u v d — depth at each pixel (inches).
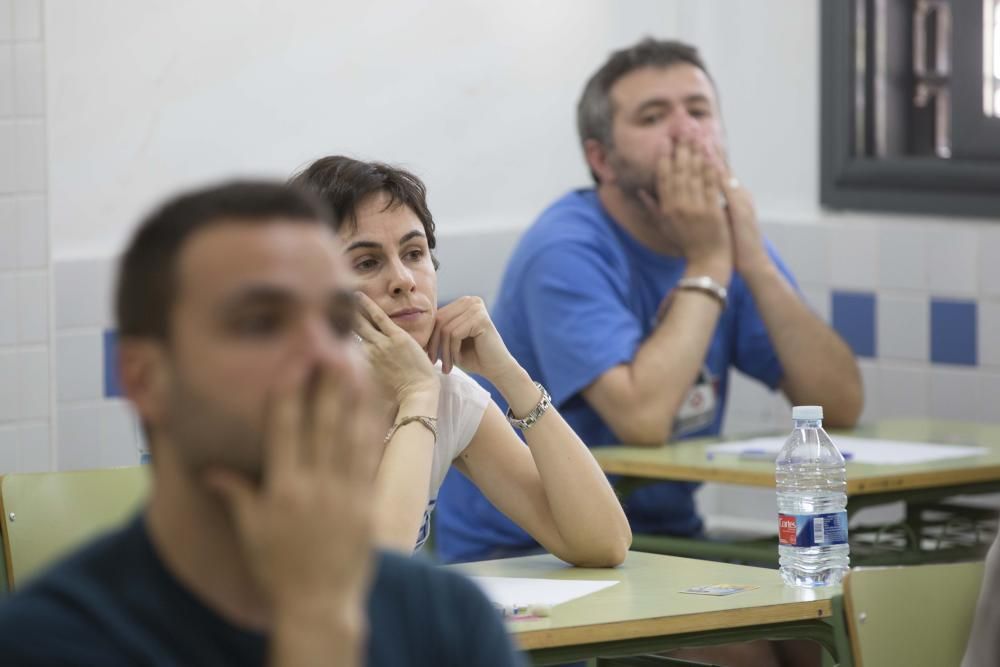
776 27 512.4
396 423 244.5
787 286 394.6
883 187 487.2
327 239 115.2
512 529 358.9
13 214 375.2
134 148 414.0
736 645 304.5
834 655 229.1
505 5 492.4
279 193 115.1
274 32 439.8
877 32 495.5
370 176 252.2
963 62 477.4
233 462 110.1
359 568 110.0
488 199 492.4
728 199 390.6
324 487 108.7
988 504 450.6
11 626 107.3
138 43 413.1
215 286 110.2
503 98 494.3
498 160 494.0
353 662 108.6
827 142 498.6
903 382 479.5
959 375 468.1
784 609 223.8
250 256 110.9
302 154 447.8
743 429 521.3
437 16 476.4
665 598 228.4
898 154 501.0
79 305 401.7
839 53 495.5
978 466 342.6
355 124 458.6
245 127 435.5
